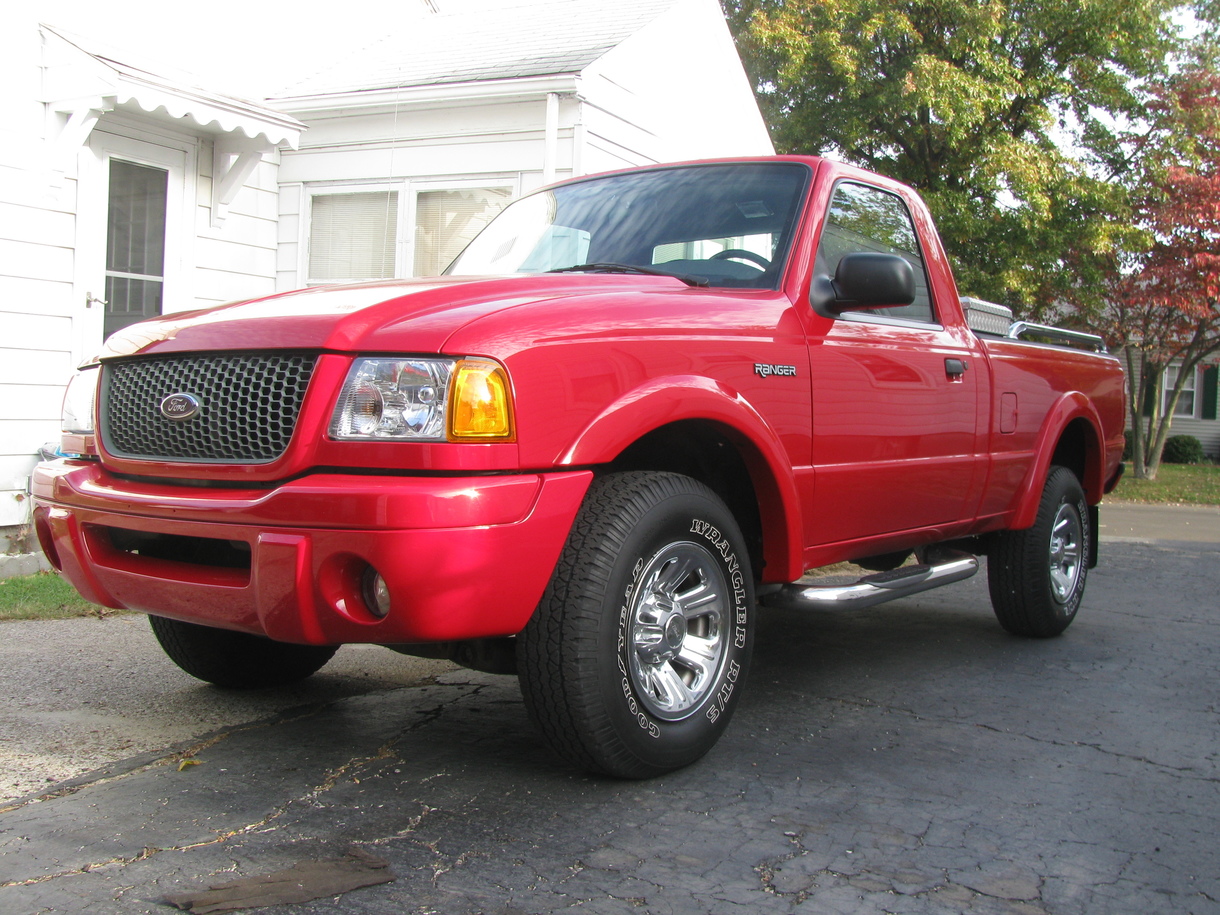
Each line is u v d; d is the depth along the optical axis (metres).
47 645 4.59
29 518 7.14
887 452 3.88
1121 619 5.86
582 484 2.72
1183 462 27.08
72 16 7.54
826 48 17.62
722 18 11.75
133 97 7.15
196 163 8.52
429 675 4.29
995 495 4.66
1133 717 3.88
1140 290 18.56
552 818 2.75
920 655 4.88
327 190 9.63
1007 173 17.33
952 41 17.86
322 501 2.50
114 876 2.37
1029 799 3.01
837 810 2.88
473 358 2.57
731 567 3.21
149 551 3.03
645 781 3.05
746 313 3.34
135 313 8.12
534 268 4.01
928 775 3.19
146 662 4.36
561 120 8.87
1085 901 2.38
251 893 2.29
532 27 10.71
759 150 13.39
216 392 2.79
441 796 2.89
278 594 2.56
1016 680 4.41
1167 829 2.81
